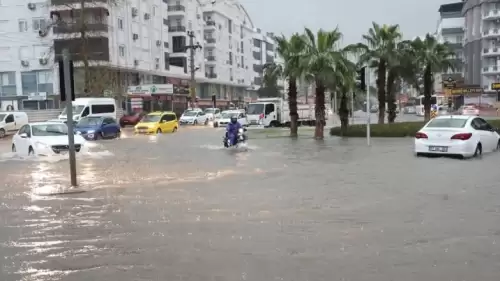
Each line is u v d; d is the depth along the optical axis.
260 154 19.00
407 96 115.81
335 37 26.98
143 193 10.59
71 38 54.69
